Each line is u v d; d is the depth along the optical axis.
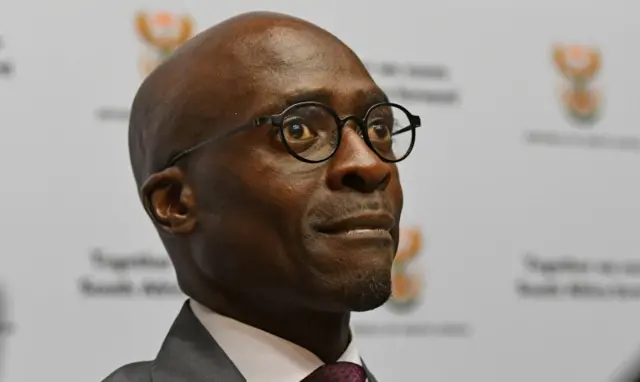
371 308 1.04
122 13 1.82
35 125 1.75
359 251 1.03
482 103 2.01
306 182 1.03
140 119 1.19
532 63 2.04
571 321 2.02
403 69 1.96
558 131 2.05
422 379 1.92
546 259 2.02
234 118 1.07
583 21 2.09
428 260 1.95
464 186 1.98
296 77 1.07
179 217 1.11
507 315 1.98
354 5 1.94
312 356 1.11
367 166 1.03
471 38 2.01
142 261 1.79
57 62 1.78
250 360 1.09
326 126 1.06
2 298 1.71
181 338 1.12
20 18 1.77
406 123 1.14
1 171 1.73
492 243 1.99
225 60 1.10
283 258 1.04
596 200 2.06
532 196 2.02
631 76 2.10
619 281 2.05
